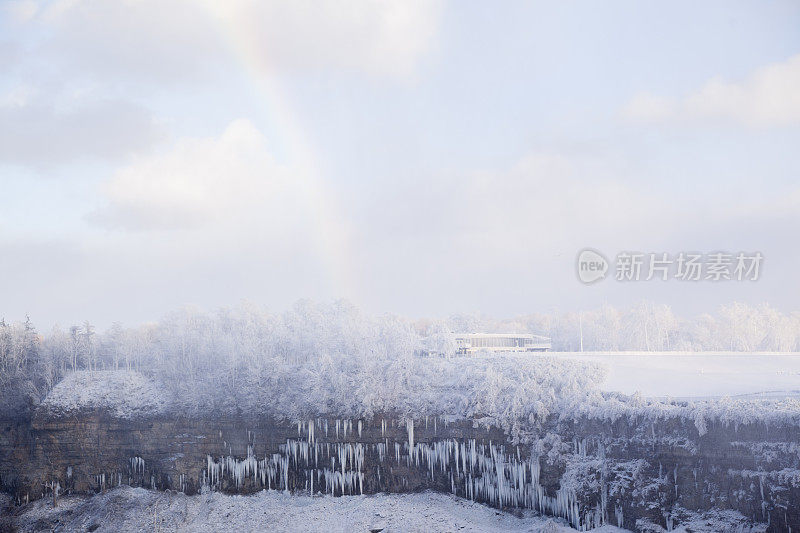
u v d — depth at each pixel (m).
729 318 197.38
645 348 193.62
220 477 112.56
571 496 91.12
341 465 108.38
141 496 111.81
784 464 73.88
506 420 100.69
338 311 160.25
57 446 117.31
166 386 122.88
